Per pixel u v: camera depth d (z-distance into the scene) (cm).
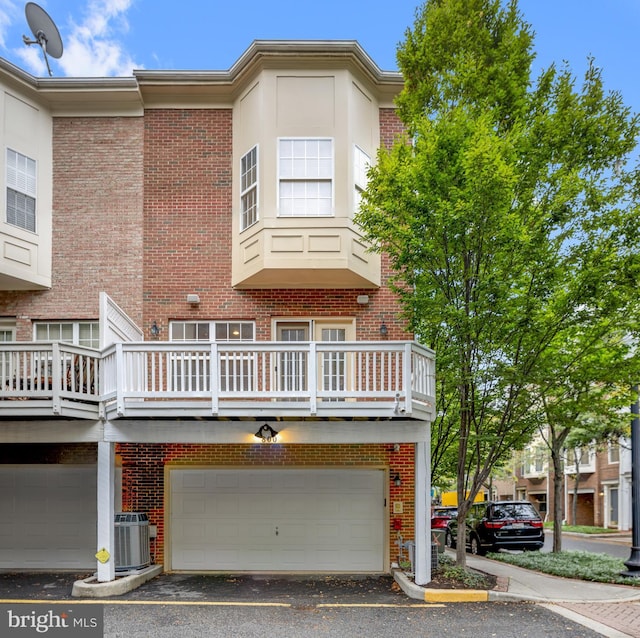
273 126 1136
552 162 1000
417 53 1071
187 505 1138
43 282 1166
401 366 1013
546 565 1158
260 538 1130
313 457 1145
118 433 945
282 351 896
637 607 837
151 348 902
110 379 930
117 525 1006
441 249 955
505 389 1047
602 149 991
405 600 880
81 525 1139
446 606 842
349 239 1108
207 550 1127
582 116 980
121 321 1046
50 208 1191
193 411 895
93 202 1199
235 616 785
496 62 1052
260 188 1124
